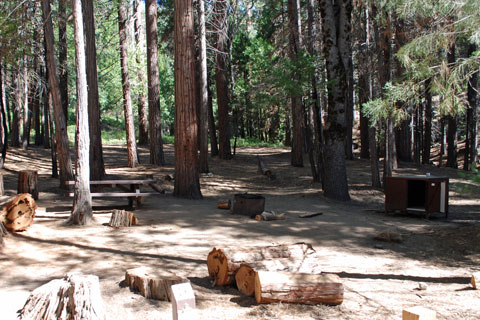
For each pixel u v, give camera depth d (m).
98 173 16.83
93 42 16.58
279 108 29.81
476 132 27.78
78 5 9.26
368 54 18.36
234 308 5.05
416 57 8.99
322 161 17.83
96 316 4.27
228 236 9.02
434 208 11.80
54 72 14.12
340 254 8.14
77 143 9.58
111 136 40.41
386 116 9.24
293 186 19.19
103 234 8.70
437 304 5.39
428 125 30.47
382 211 12.95
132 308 4.98
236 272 5.80
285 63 16.64
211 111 27.59
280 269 5.80
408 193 12.59
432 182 11.78
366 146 29.81
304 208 13.28
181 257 7.35
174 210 11.84
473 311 5.11
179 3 14.05
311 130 19.62
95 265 6.71
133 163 21.58
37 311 4.34
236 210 11.52
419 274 6.99
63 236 8.40
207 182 19.19
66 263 6.79
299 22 19.50
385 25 14.71
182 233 9.11
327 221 11.16
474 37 7.80
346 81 15.80
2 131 19.00
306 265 6.07
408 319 4.06
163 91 48.22
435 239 9.39
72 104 44.53
